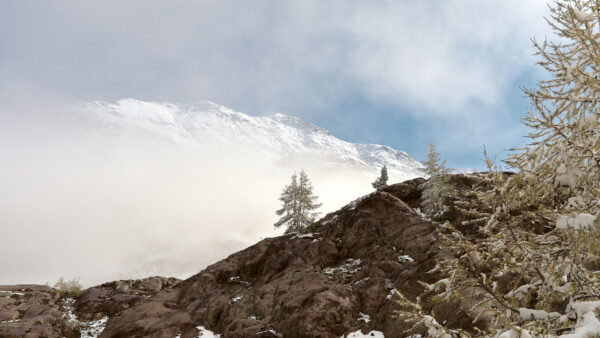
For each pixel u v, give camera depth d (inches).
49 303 1005.8
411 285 622.8
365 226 991.0
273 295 817.5
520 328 157.5
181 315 850.8
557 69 197.9
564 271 184.7
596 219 160.4
